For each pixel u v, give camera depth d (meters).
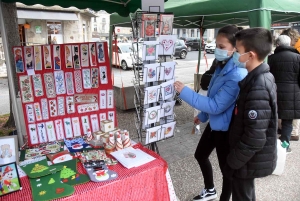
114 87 5.65
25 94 2.00
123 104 5.43
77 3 2.75
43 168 1.52
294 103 3.03
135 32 1.69
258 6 2.82
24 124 2.02
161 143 3.82
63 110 2.12
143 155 1.69
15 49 1.94
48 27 12.39
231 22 5.85
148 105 1.79
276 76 3.06
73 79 2.13
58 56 2.06
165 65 1.74
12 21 3.58
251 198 1.67
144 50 1.63
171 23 1.73
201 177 2.85
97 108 2.22
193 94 1.79
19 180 1.34
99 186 1.35
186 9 3.65
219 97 1.73
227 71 1.74
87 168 1.52
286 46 3.00
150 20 1.66
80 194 1.29
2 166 1.36
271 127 1.48
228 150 1.90
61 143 2.00
